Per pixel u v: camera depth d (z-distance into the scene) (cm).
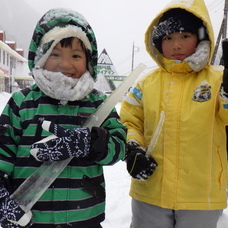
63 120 136
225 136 175
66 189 129
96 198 137
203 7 182
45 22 141
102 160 128
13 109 138
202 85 174
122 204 319
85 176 134
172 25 179
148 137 185
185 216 170
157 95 184
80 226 130
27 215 117
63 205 128
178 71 183
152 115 183
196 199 167
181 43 180
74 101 140
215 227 174
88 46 144
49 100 138
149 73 201
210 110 168
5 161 128
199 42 184
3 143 131
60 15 140
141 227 186
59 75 132
